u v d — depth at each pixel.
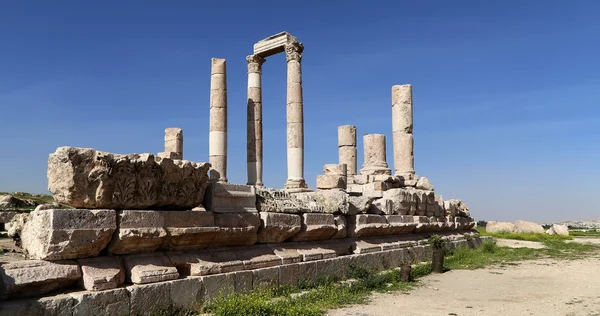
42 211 7.35
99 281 7.29
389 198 17.70
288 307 8.96
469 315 9.51
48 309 6.54
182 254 9.05
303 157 21.47
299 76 21.83
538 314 9.63
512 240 30.31
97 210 7.72
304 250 12.07
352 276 12.94
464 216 25.31
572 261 19.14
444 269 16.61
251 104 23.08
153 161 8.60
